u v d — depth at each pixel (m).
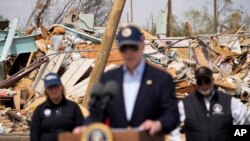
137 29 13.88
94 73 39.59
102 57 39.66
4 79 67.31
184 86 59.38
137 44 13.71
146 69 14.52
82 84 59.78
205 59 78.44
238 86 62.75
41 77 62.06
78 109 21.92
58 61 64.31
